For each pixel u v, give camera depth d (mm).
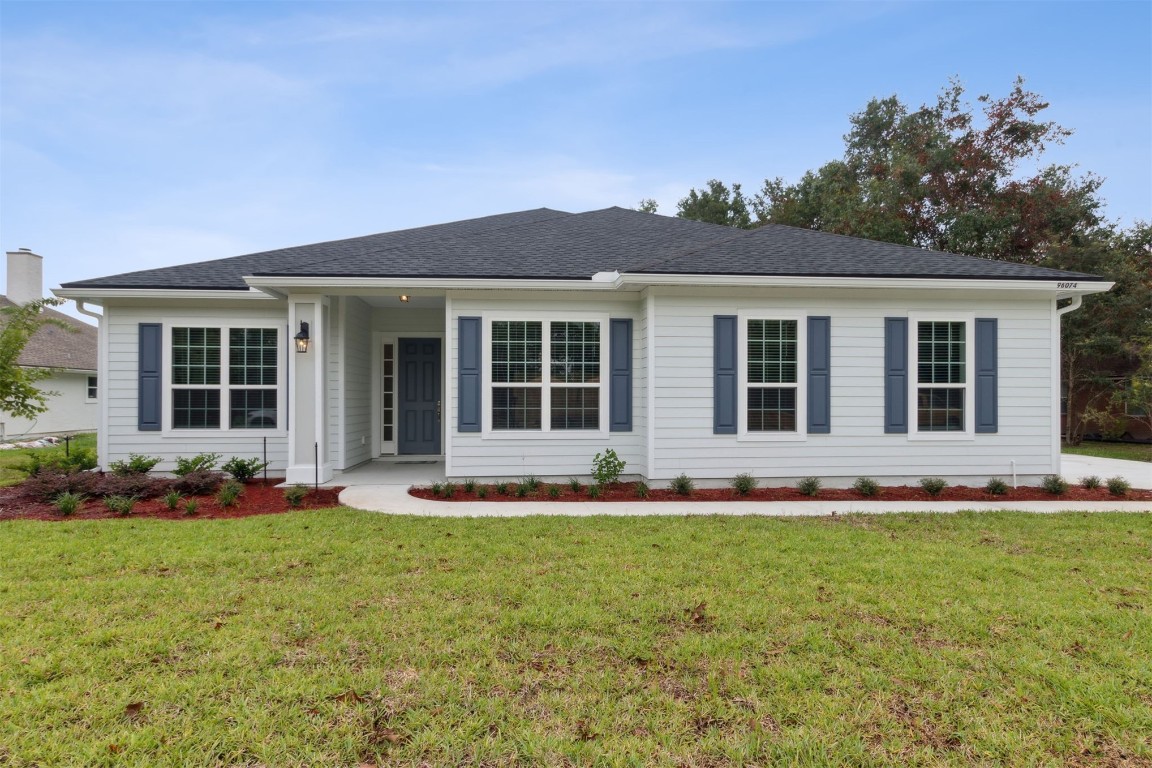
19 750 2621
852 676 3355
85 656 3479
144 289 10039
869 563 5410
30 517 7238
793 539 6262
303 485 9492
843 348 9719
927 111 25344
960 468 9859
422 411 12797
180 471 9625
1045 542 6258
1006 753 2691
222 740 2727
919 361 9844
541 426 9844
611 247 11523
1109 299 18328
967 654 3607
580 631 3912
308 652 3576
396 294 9992
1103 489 9734
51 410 21266
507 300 9805
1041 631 3939
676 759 2643
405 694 3127
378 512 7625
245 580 4848
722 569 5219
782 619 4117
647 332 9477
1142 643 3764
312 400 9633
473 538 6242
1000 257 21453
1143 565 5438
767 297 9633
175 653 3553
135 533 6316
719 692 3184
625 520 7203
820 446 9703
